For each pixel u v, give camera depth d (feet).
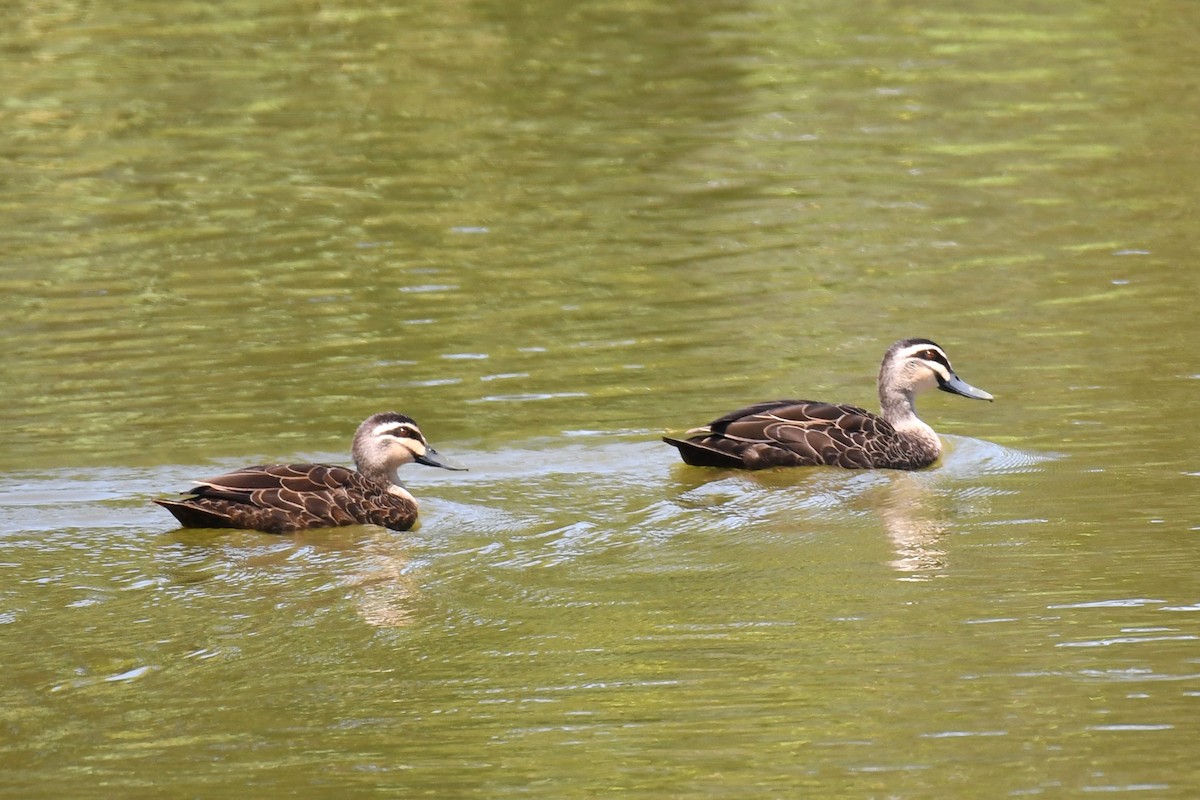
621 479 54.29
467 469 51.93
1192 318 68.49
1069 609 42.45
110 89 106.83
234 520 49.11
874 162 92.58
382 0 129.59
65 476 53.98
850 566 46.34
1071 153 93.40
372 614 43.42
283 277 75.66
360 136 98.02
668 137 97.50
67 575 45.98
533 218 83.97
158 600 44.24
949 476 54.39
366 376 63.93
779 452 54.95
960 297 72.18
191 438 57.57
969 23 122.72
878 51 115.24
